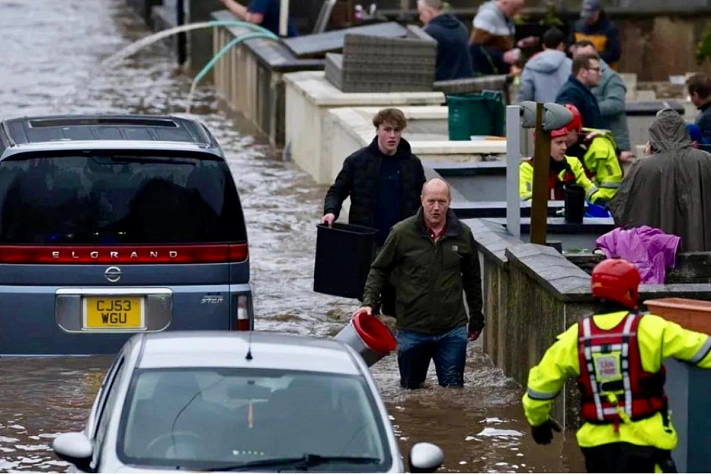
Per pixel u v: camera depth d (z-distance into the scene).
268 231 57.91
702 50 88.69
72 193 35.78
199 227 36.22
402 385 36.91
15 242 35.59
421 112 64.00
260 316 44.75
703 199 39.03
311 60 78.75
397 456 23.08
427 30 71.25
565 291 32.28
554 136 44.47
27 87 96.25
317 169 68.38
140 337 26.31
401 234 36.28
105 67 107.19
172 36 113.38
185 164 36.28
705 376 27.48
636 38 94.12
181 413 23.41
